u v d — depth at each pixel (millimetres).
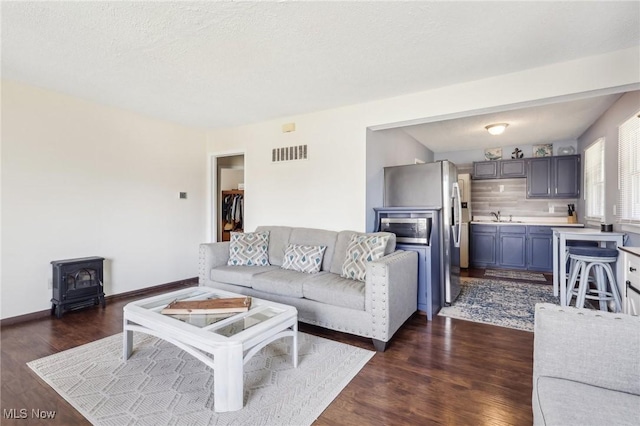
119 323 3029
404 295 2787
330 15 1970
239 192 6531
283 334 2094
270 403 1803
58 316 3197
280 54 2477
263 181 4445
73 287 3330
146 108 3857
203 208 4973
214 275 3455
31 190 3166
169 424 1631
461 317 3221
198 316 2152
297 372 2135
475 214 6316
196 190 4863
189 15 1956
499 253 5625
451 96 3107
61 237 3383
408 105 3348
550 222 5680
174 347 2496
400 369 2176
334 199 3840
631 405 1035
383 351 2441
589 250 2910
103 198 3740
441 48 2383
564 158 5312
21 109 3090
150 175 4242
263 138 4445
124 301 3758
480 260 5770
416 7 1896
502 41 2281
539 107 3662
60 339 2654
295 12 1937
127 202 3979
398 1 1839
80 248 3537
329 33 2176
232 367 1735
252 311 2225
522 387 1962
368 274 2473
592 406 1030
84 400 1823
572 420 968
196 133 4871
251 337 1838
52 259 3312
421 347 2521
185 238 4695
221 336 1811
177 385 1980
